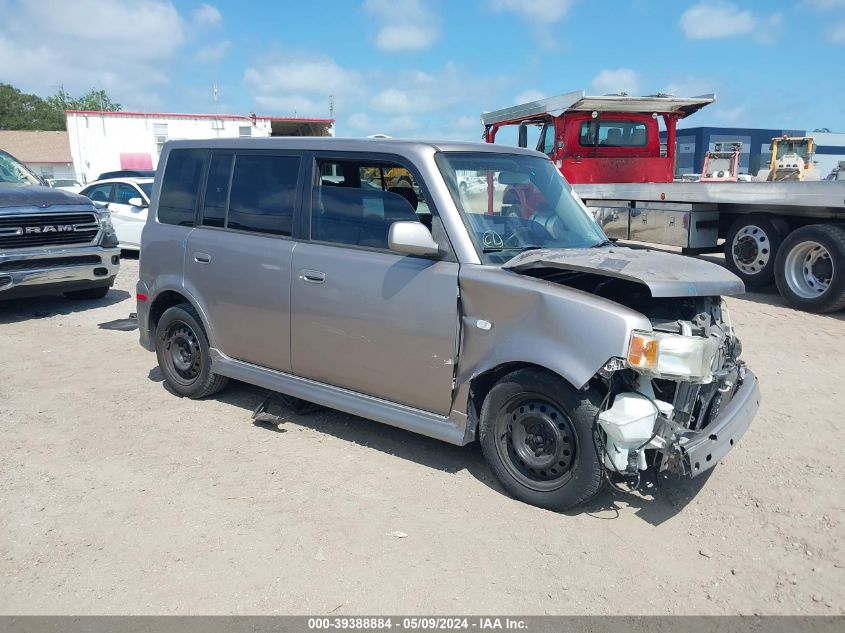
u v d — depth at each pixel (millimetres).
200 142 5566
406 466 4520
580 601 3191
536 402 3875
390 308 4273
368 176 4543
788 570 3426
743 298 9625
